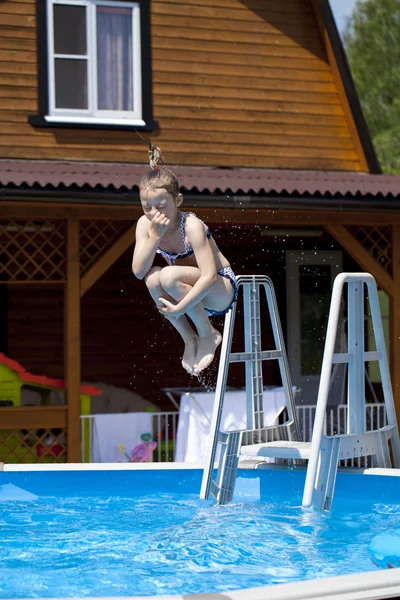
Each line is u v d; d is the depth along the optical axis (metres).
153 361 39.12
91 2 34.81
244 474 22.16
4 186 26.77
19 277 36.53
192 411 29.00
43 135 33.88
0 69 33.59
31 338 37.72
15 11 33.84
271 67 36.88
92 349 38.38
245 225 35.50
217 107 36.06
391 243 31.98
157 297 14.63
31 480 22.45
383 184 31.17
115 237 29.61
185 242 14.62
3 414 28.17
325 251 39.59
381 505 20.14
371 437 20.33
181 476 22.53
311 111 37.19
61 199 27.33
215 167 35.75
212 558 15.54
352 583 11.31
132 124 34.81
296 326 39.22
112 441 28.91
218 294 15.23
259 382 21.25
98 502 21.12
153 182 14.16
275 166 36.53
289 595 10.91
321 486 19.09
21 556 15.84
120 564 15.23
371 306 20.47
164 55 35.62
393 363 31.64
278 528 17.83
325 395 18.92
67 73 34.56
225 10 36.50
